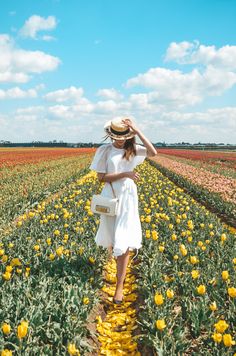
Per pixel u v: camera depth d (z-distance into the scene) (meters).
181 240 7.82
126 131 5.31
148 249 7.23
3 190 16.30
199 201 17.06
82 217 9.94
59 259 6.26
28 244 7.16
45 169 29.66
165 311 4.81
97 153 5.51
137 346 4.71
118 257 5.59
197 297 5.33
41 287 5.20
